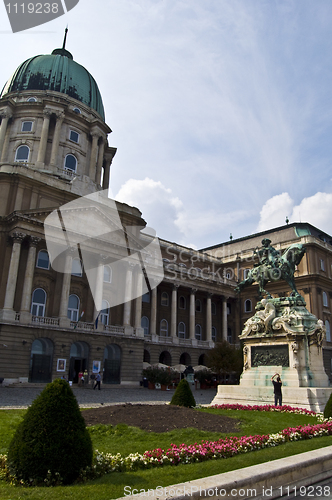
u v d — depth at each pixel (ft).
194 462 25.95
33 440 20.72
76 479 21.07
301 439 34.22
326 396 53.21
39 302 133.69
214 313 215.51
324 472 25.29
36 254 134.21
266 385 57.82
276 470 21.70
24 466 20.27
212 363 158.61
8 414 48.37
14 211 126.00
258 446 30.17
